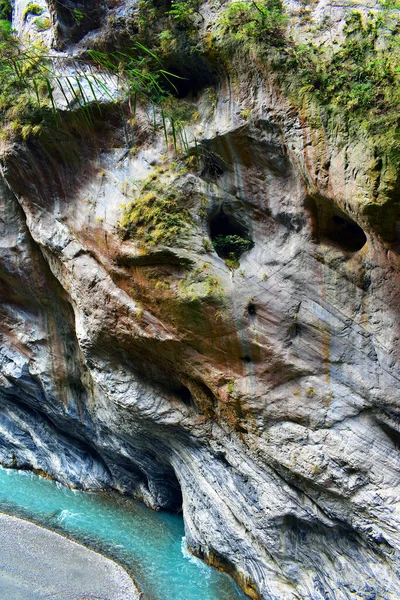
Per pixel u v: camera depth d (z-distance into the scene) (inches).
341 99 277.3
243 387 351.6
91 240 389.1
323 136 286.5
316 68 291.0
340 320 323.0
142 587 413.7
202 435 407.2
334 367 329.1
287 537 367.6
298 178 319.3
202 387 386.0
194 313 345.4
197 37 337.4
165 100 361.7
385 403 313.9
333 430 331.3
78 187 395.5
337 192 285.7
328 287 323.6
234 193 347.6
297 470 339.9
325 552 355.6
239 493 387.2
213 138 339.9
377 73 269.7
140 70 364.8
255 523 375.9
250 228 348.5
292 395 340.5
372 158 259.3
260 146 326.0
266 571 380.2
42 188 411.8
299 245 328.5
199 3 339.0
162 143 359.3
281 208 331.9
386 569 319.9
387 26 277.4
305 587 360.5
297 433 340.2
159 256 346.9
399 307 300.8
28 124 385.4
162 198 347.3
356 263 313.0
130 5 362.0
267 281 336.8
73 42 391.5
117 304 383.2
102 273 390.6
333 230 324.2
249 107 323.0
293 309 332.2
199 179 349.4
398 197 257.6
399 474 316.5
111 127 376.2
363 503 320.8
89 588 409.4
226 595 401.7
